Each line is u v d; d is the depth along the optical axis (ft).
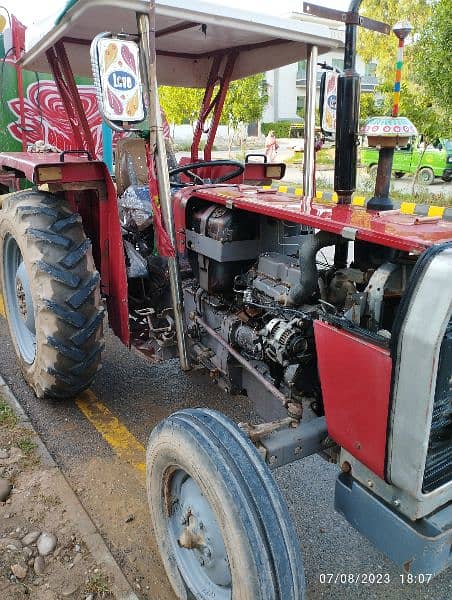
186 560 7.00
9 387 12.51
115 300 11.09
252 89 61.00
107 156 19.52
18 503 8.76
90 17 9.50
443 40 36.09
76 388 11.03
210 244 9.07
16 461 9.77
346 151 7.75
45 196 10.93
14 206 10.84
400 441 5.29
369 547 8.29
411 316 4.99
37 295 10.10
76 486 9.44
